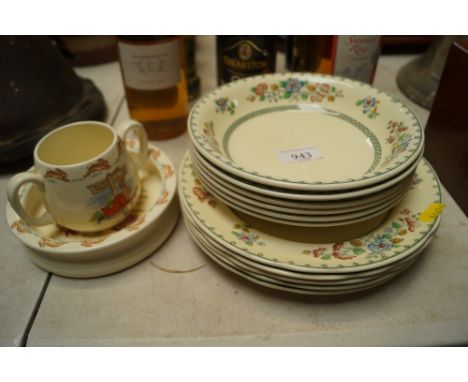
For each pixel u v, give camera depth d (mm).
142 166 561
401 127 472
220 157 396
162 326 431
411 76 795
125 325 432
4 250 519
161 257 509
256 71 708
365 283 392
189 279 481
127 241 460
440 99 580
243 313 442
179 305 452
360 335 421
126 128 503
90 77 905
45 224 482
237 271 426
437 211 436
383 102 516
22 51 594
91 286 473
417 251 399
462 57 521
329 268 374
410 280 469
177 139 717
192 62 790
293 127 548
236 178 382
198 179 484
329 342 419
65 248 445
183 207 470
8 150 584
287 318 436
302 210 372
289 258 392
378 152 486
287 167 480
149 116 706
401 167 376
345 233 428
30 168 614
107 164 450
